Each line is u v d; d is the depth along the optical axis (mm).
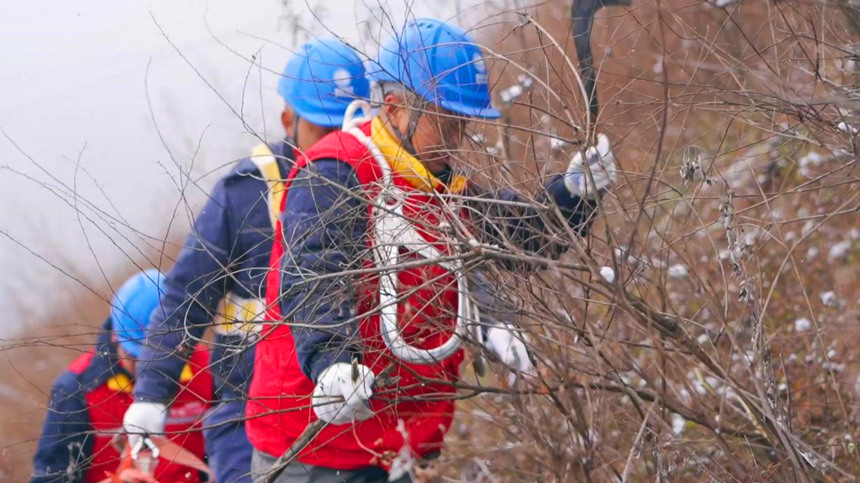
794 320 4902
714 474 3719
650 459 3725
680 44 4227
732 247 3885
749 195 4273
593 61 4121
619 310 3664
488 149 4027
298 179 4090
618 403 3730
